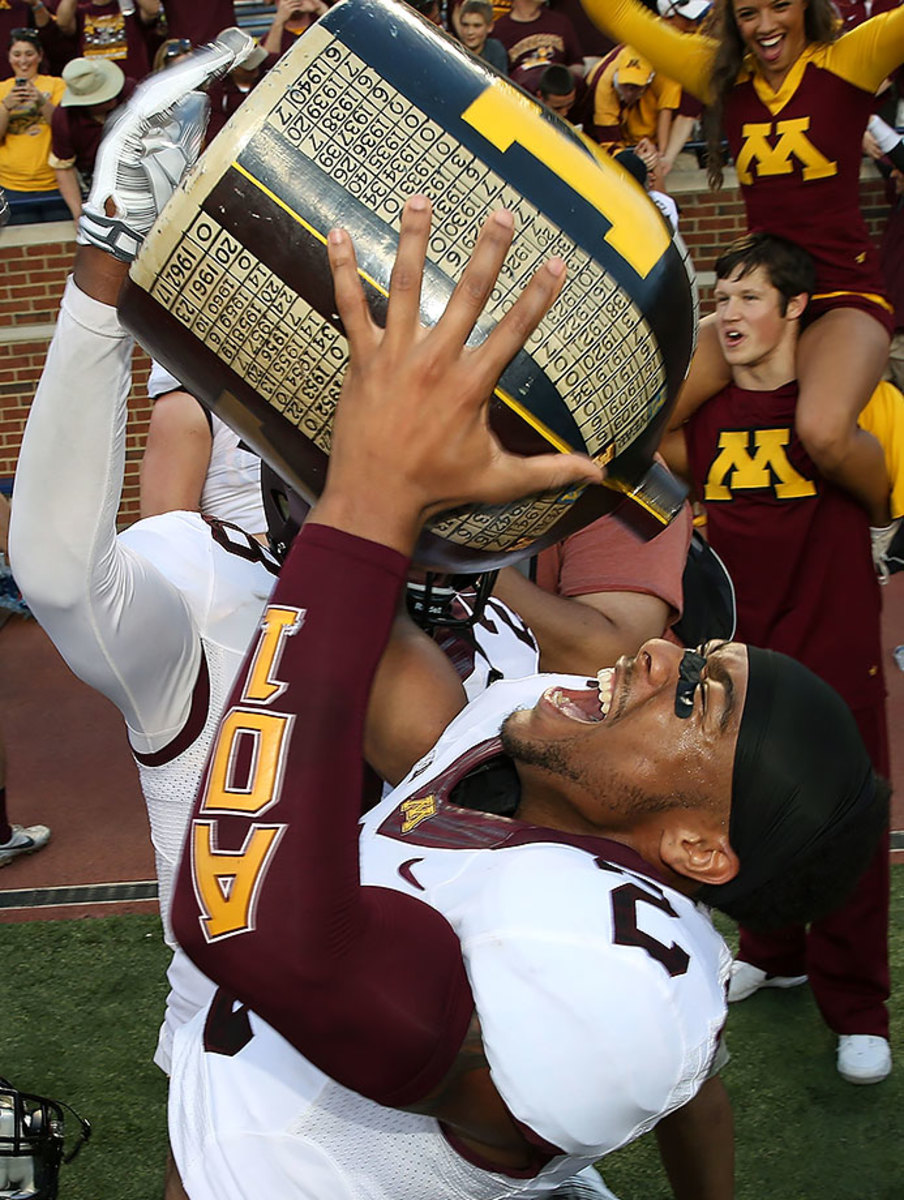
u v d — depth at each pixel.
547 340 1.08
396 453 0.97
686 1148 1.68
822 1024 3.00
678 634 2.18
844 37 2.71
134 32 6.84
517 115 1.09
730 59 2.86
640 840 1.26
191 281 1.08
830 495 2.63
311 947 0.97
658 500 1.34
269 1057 1.34
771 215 2.81
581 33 6.82
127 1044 3.03
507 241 0.93
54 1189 1.60
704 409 2.74
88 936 3.50
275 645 0.99
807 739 1.23
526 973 1.08
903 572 5.85
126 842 4.04
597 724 1.24
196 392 1.18
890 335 2.77
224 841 0.98
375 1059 1.04
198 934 0.99
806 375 2.60
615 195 1.11
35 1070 2.95
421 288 0.99
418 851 1.27
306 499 1.23
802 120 2.73
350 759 1.00
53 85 6.70
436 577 1.49
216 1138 1.34
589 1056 1.06
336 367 1.07
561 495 1.17
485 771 1.39
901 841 3.72
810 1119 2.70
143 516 2.36
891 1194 2.50
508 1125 1.15
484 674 1.70
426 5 2.83
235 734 0.99
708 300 6.66
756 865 1.25
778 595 2.67
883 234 6.12
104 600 1.39
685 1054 1.09
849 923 2.69
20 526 1.35
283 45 5.91
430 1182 1.27
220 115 4.39
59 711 5.05
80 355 1.26
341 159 1.05
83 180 6.72
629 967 1.08
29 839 3.97
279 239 1.05
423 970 1.06
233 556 1.62
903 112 5.80
